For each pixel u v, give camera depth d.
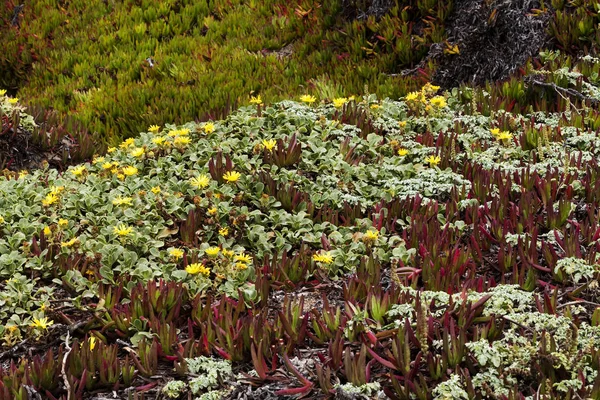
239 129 5.14
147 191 4.77
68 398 3.99
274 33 7.73
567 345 3.92
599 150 4.93
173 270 4.43
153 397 4.04
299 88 6.61
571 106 5.39
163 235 4.60
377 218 4.61
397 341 4.02
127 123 6.35
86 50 8.05
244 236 4.60
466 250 4.48
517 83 5.55
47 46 8.30
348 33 7.05
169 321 4.23
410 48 6.52
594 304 4.14
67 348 4.12
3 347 4.22
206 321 4.22
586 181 4.68
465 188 4.75
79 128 5.94
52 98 7.25
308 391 3.99
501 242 4.45
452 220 4.63
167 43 7.80
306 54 7.24
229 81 6.85
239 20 7.95
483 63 6.01
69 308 4.33
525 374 3.91
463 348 3.97
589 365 3.95
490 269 4.43
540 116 5.27
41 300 4.30
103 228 4.57
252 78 6.87
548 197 4.66
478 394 3.87
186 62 7.25
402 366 3.97
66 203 4.77
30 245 4.53
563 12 5.79
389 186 4.75
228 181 4.76
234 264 4.39
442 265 4.38
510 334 3.98
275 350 4.09
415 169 4.88
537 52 5.79
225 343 4.14
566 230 4.46
